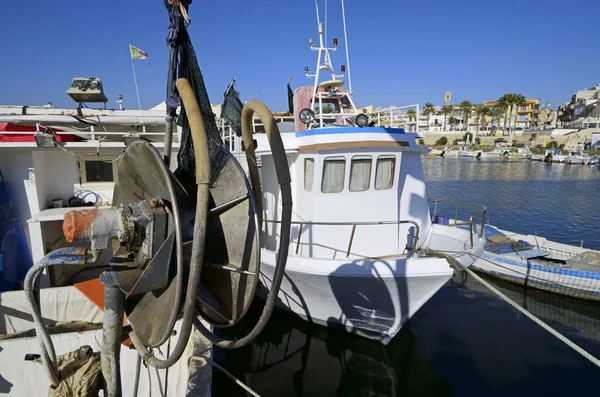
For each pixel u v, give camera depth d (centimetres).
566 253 1458
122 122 1048
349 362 825
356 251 879
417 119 988
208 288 287
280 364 821
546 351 887
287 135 906
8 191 917
